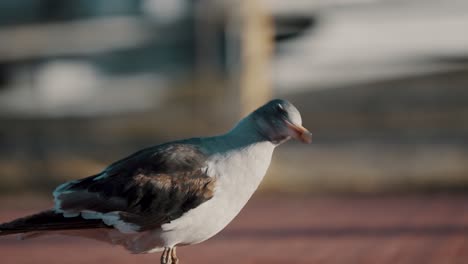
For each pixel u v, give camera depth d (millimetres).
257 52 28188
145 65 44750
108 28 45219
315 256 13312
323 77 39906
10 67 45000
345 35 40406
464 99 35562
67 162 23609
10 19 46312
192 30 44406
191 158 8906
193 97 37250
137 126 31859
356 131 29938
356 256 13266
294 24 40750
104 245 14734
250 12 28109
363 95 37875
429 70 39500
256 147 8914
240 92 28219
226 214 8930
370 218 17547
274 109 8938
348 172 22656
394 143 27219
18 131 33938
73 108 42781
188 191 8789
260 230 16172
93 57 45031
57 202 8922
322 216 17969
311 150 26172
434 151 25562
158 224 8805
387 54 40000
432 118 31875
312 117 33906
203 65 41000
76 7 45594
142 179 8867
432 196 21047
